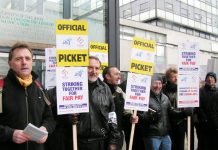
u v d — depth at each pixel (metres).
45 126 3.04
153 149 4.77
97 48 5.65
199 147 6.29
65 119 3.72
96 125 3.70
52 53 5.08
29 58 2.99
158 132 4.80
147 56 4.65
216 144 6.17
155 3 39.97
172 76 5.56
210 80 6.07
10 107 2.82
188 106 5.20
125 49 22.61
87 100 3.69
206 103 6.04
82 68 3.71
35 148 2.94
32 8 6.96
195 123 6.22
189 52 5.23
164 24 40.94
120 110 4.71
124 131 5.14
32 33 6.92
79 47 3.72
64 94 3.64
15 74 2.94
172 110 5.14
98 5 8.04
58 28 3.67
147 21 41.03
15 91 2.88
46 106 3.17
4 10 6.49
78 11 7.83
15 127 2.82
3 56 6.49
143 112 4.75
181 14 43.03
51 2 7.34
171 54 33.03
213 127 6.01
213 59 8.70
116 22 8.09
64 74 3.66
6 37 6.49
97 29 7.98
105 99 3.82
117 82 4.80
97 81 3.88
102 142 3.74
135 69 4.55
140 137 5.03
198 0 45.44
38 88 3.07
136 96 4.55
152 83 4.95
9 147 2.85
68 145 3.73
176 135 5.56
